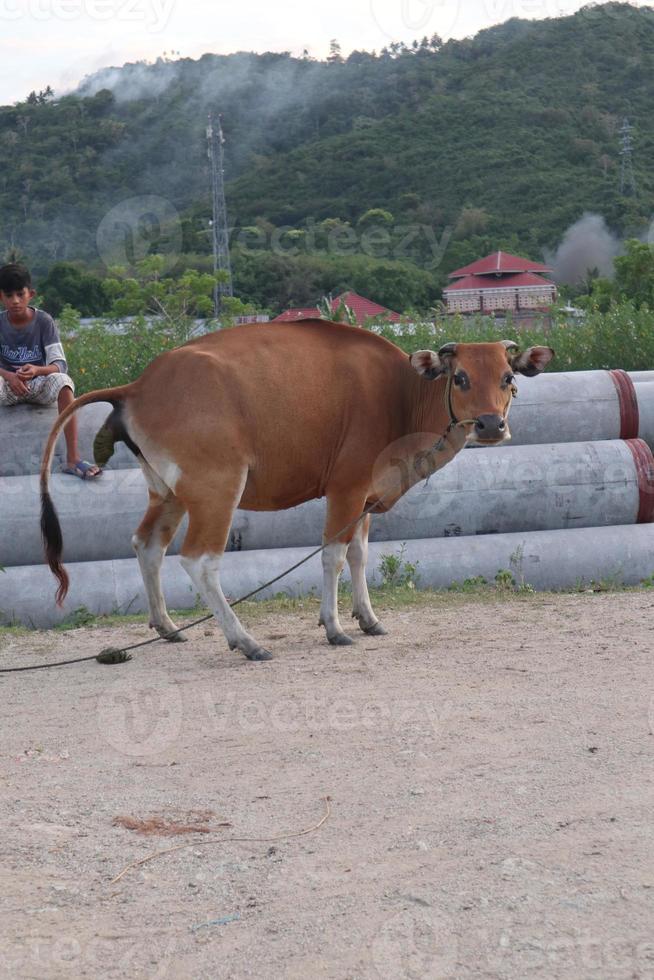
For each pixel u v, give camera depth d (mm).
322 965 2725
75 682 5887
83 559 8750
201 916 3016
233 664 6137
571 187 58281
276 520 8891
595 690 5109
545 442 9688
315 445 6488
